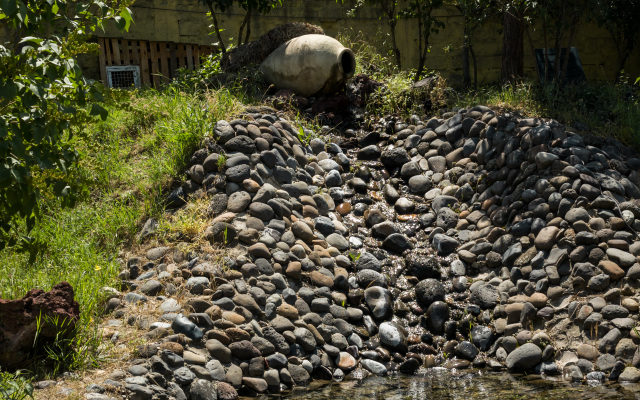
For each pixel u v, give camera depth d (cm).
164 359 399
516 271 545
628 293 484
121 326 441
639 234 528
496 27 1396
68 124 301
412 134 768
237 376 418
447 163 716
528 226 576
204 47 1291
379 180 717
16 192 282
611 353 452
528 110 733
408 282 570
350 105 834
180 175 624
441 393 418
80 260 520
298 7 1341
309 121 800
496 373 465
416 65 1395
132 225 575
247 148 628
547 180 597
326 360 471
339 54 805
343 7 1360
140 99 816
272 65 850
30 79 269
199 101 731
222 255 519
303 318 492
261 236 545
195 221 555
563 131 653
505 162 655
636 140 650
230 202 575
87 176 640
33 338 380
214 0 965
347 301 536
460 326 521
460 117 752
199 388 391
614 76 1423
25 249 326
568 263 524
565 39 1396
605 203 549
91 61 1170
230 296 475
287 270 522
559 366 461
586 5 790
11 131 275
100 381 370
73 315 395
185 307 456
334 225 623
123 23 299
